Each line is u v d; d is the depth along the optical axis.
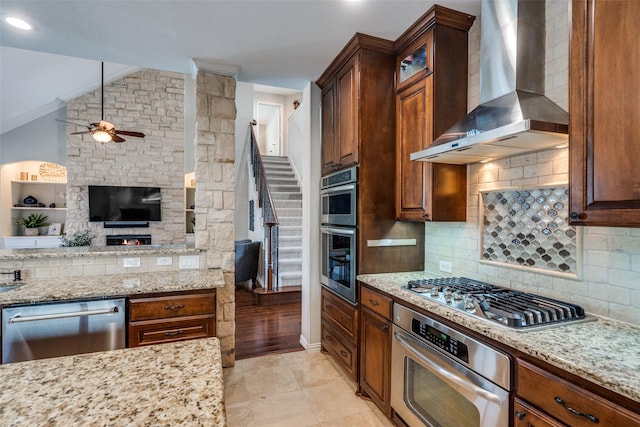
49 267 2.47
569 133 1.23
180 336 2.25
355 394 2.46
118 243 6.82
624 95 1.06
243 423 2.12
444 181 2.18
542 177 1.74
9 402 0.79
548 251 1.74
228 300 2.89
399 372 1.95
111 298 2.11
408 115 2.37
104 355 1.08
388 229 2.53
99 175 6.74
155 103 7.10
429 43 2.16
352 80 2.55
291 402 2.36
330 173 3.01
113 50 2.66
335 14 2.13
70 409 0.76
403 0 1.99
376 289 2.24
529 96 1.60
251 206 7.06
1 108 5.74
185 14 2.13
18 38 2.47
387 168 2.52
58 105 6.60
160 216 7.03
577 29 1.20
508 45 1.68
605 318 1.47
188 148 7.32
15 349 1.91
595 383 0.99
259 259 5.73
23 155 6.49
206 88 2.88
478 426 1.42
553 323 1.39
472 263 2.21
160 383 0.90
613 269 1.45
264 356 3.09
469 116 1.77
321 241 3.21
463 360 1.49
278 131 9.14
